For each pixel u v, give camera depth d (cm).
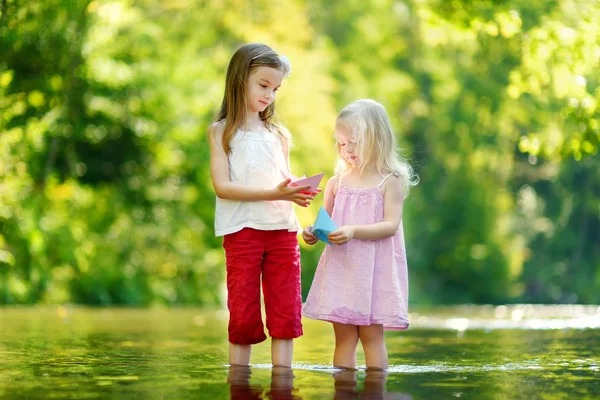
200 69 2186
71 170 1833
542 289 3778
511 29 1203
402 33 3566
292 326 526
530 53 1168
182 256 2105
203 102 2114
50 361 525
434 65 3525
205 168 2116
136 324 991
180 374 461
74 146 1836
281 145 554
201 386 411
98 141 1864
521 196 3831
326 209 571
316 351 648
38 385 413
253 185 533
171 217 2111
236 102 540
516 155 3638
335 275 532
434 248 3566
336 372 482
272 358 529
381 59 3472
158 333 823
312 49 3194
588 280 3753
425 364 540
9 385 413
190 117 2072
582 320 1248
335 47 3453
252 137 539
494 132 3450
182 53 2236
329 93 2906
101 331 841
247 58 538
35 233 1595
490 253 3541
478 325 1081
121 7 1719
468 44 2289
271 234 530
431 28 1288
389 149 553
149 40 1969
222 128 540
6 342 672
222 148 538
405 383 429
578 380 445
